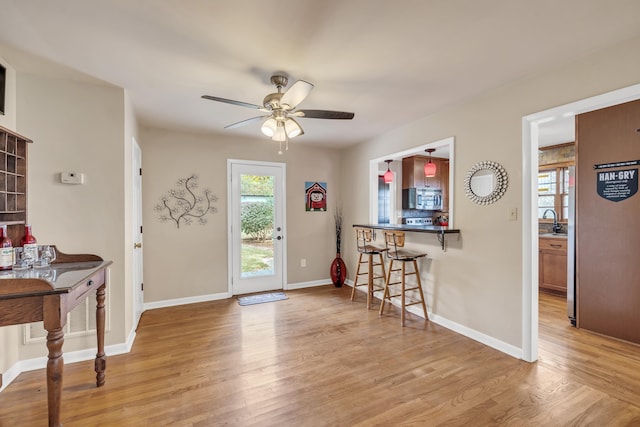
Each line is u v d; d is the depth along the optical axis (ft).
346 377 7.29
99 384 6.91
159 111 10.48
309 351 8.64
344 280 16.38
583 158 9.91
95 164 8.21
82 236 8.11
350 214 16.29
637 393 6.56
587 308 9.89
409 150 12.02
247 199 14.64
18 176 7.04
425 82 8.25
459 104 9.88
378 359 8.16
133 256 9.82
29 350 7.63
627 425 5.59
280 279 15.48
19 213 7.05
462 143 9.80
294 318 11.32
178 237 13.07
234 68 7.36
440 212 20.98
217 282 13.89
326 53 6.71
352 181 16.07
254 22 5.56
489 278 8.96
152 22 5.53
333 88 8.61
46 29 5.73
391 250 13.06
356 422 5.74
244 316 11.54
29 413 6.01
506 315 8.50
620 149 9.05
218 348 8.85
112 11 5.20
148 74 7.66
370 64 7.22
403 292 10.65
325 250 16.66
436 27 5.76
